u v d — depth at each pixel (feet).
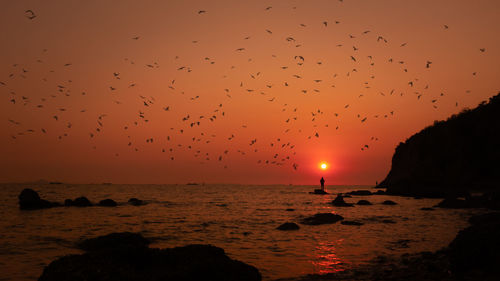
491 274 32.40
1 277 33.68
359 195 206.90
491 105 257.96
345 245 49.98
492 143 233.55
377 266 38.06
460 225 69.77
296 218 84.43
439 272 34.73
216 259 32.71
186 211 102.99
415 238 55.36
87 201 117.08
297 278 33.78
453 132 257.34
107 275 27.40
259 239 54.95
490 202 108.27
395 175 297.33
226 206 124.47
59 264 28.96
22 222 73.56
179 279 28.89
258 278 32.37
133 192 264.52
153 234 59.21
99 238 48.93
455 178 231.30
